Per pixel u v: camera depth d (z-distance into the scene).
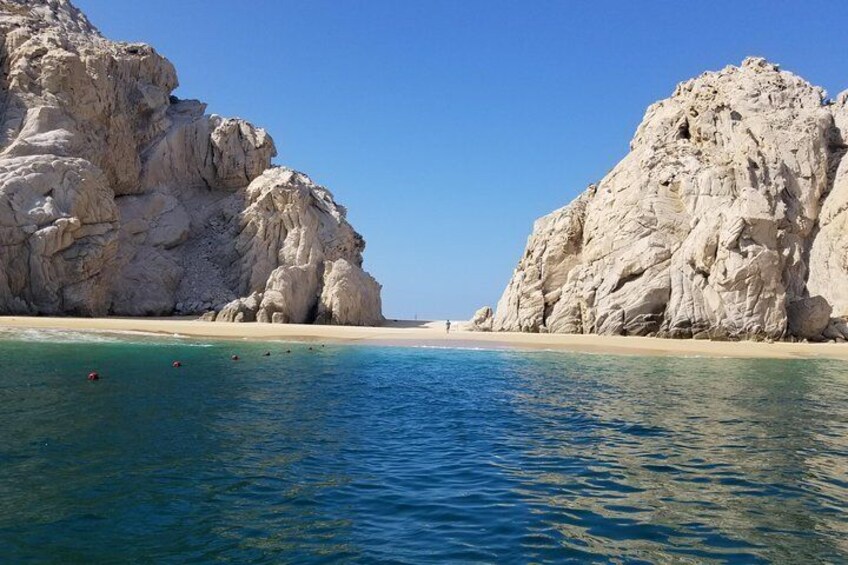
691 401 22.31
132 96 74.12
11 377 23.00
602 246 56.78
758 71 65.62
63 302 56.97
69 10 79.69
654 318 51.75
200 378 25.00
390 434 16.14
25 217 54.97
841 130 61.50
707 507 10.61
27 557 8.03
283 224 73.12
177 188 76.62
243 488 11.14
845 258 55.34
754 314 49.34
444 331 59.00
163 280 68.12
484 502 10.68
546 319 60.00
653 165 58.34
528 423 18.00
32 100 61.97
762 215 49.41
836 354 42.53
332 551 8.48
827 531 9.55
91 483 11.09
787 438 16.17
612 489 11.55
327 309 66.88
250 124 80.69
